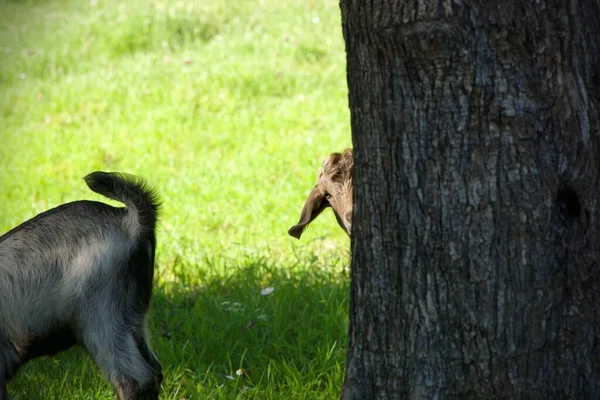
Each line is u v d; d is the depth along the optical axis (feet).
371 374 24.89
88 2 105.50
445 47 22.07
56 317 30.25
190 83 79.97
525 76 22.13
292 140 67.82
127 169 65.62
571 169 22.49
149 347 31.63
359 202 24.57
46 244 30.22
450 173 22.77
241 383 35.47
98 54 91.09
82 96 80.12
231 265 48.14
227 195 58.65
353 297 25.23
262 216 55.01
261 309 41.06
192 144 69.10
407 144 23.11
